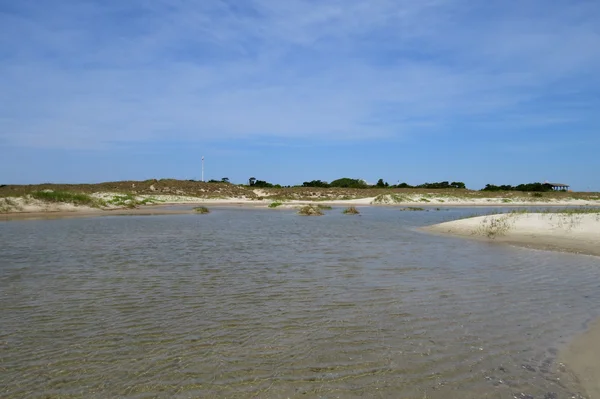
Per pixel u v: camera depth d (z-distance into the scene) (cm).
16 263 1186
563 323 683
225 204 6444
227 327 656
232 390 463
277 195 8162
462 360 540
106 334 625
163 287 908
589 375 499
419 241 1748
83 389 464
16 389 464
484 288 912
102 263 1190
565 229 1794
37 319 693
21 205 3638
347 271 1088
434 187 10119
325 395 455
